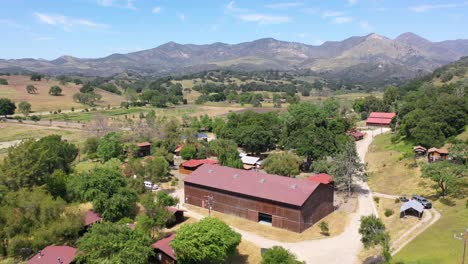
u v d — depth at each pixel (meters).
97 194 71.25
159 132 142.88
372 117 183.00
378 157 115.81
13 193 67.38
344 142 113.88
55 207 64.50
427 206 73.12
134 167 95.75
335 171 88.50
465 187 77.69
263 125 140.38
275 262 49.78
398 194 85.88
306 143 105.69
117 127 172.25
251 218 75.50
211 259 55.38
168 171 108.38
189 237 54.50
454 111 115.31
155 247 58.34
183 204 84.94
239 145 140.88
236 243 57.00
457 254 50.66
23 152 80.19
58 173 82.06
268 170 99.25
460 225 60.12
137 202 80.00
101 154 115.25
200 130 179.75
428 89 184.25
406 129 121.69
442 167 77.69
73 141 155.50
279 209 71.31
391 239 62.06
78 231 65.12
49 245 61.53
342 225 71.88
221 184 80.19
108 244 51.66
